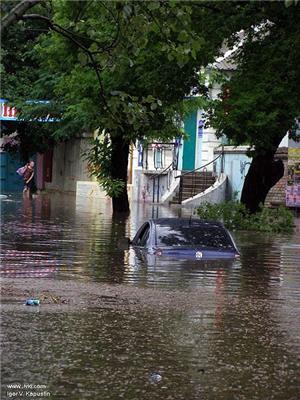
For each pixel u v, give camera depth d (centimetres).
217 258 1722
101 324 1084
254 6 2198
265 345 993
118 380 845
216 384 839
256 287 1410
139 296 1291
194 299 1277
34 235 2303
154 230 1822
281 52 2217
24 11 912
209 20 2228
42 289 1340
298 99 2252
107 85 2641
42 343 979
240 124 2291
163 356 934
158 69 2397
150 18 1116
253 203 2744
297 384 845
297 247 2105
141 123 1215
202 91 2538
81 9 1238
